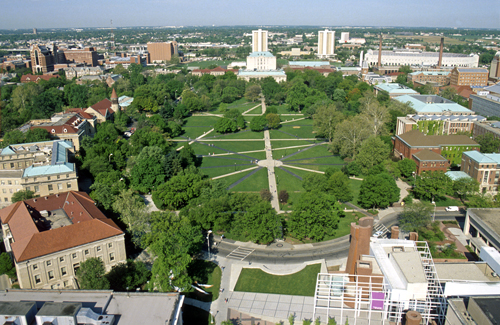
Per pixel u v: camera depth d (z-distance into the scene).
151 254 148.88
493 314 86.56
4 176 190.50
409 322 93.56
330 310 107.12
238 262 147.50
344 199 196.50
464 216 186.62
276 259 149.38
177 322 97.19
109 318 90.88
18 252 123.94
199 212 166.12
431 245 153.88
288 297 127.81
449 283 104.50
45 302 94.81
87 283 114.38
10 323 87.44
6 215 151.50
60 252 127.88
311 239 163.88
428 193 199.50
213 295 129.12
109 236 136.88
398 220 180.00
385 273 105.12
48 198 157.50
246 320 118.25
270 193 199.62
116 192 185.88
